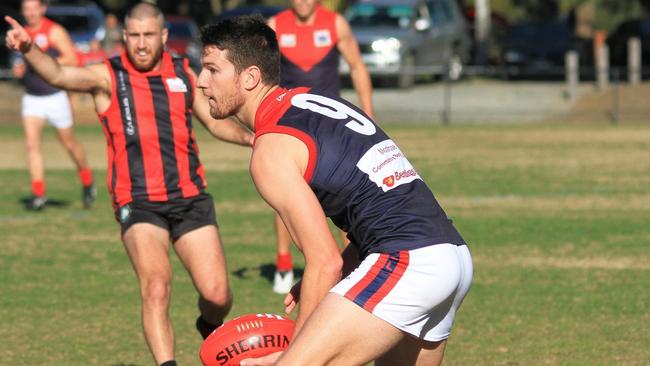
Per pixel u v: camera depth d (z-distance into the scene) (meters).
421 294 12.17
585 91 77.19
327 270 12.07
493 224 33.19
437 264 12.27
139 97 18.47
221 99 13.10
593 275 26.33
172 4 124.25
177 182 18.36
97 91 18.62
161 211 18.27
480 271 26.80
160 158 18.33
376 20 77.31
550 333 21.19
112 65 18.62
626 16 119.38
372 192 12.45
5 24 94.44
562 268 27.14
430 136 60.19
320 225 12.13
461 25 85.12
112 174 18.52
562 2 114.62
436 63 80.88
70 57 35.06
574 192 39.66
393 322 12.13
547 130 63.00
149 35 18.41
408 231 12.36
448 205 36.84
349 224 12.63
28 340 20.88
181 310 23.33
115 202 18.47
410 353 13.28
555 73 88.81
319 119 12.63
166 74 18.66
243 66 12.98
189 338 21.09
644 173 44.50
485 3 100.19
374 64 75.25
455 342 20.56
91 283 25.91
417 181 12.91
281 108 12.84
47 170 47.44
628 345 20.31
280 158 12.30
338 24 25.95
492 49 97.62
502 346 20.27
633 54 79.75
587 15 114.06
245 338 12.96
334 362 12.09
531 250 29.34
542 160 48.91
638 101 72.69
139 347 20.44
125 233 18.17
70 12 88.38
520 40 90.81
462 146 54.88
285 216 12.29
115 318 22.64
